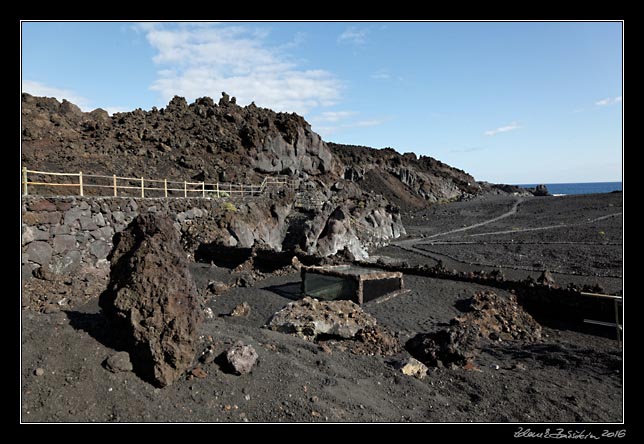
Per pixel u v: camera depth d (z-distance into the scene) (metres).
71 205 11.97
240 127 42.00
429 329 10.48
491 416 5.56
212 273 16.08
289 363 6.09
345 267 15.05
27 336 5.00
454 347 7.58
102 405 4.33
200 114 41.53
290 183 38.75
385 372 6.72
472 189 83.88
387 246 33.19
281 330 8.52
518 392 6.51
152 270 5.17
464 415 5.53
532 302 13.20
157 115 38.28
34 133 22.52
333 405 5.16
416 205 62.41
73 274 11.48
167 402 4.62
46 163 19.47
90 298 10.19
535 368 7.93
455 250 30.48
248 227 23.98
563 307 12.51
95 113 32.06
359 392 5.75
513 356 8.72
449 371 7.24
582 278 20.08
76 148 23.39
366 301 12.82
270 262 17.84
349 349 7.93
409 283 15.40
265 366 5.78
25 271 10.20
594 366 7.88
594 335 10.88
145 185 22.55
